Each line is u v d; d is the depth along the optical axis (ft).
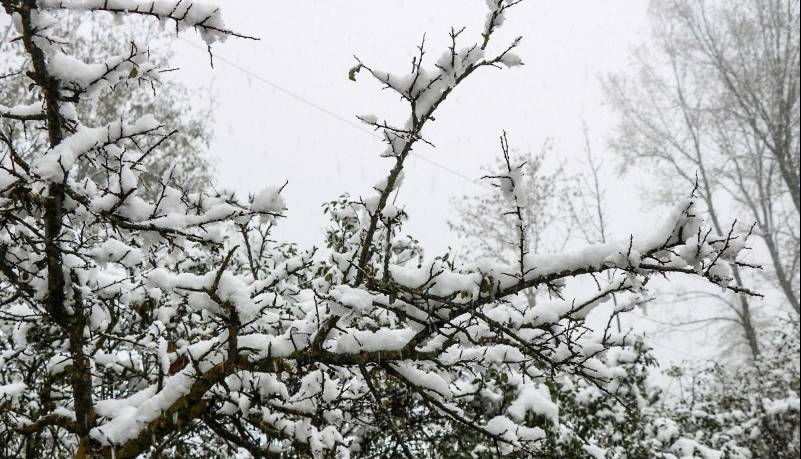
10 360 13.69
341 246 15.51
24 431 11.44
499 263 10.20
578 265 9.78
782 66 59.72
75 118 10.13
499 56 9.67
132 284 12.66
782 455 35.32
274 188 10.28
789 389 40.93
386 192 10.30
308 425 11.77
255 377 11.84
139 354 15.84
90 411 10.96
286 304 13.05
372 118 9.84
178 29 9.46
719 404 37.24
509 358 11.78
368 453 18.25
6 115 10.03
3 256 10.68
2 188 9.46
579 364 10.94
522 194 9.57
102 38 38.01
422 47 9.60
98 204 9.59
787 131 58.75
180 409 10.66
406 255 14.66
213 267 18.92
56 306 11.02
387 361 11.02
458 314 10.34
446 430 17.78
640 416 26.78
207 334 13.60
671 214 9.19
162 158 40.16
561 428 21.45
